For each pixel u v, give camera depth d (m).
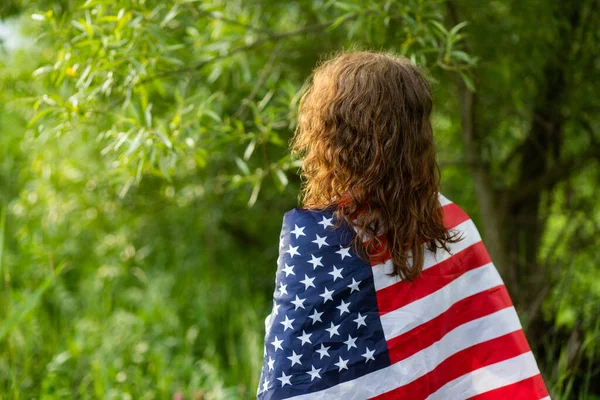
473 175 2.78
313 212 1.31
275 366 1.26
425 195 1.32
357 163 1.26
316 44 2.84
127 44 1.95
